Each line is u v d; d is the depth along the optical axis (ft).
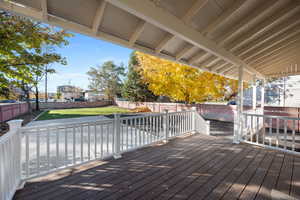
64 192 6.50
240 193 6.49
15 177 6.54
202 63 14.29
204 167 8.98
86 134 18.95
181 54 11.39
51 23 6.70
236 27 9.09
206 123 17.99
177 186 7.01
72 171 8.38
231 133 20.16
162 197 6.22
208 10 7.79
